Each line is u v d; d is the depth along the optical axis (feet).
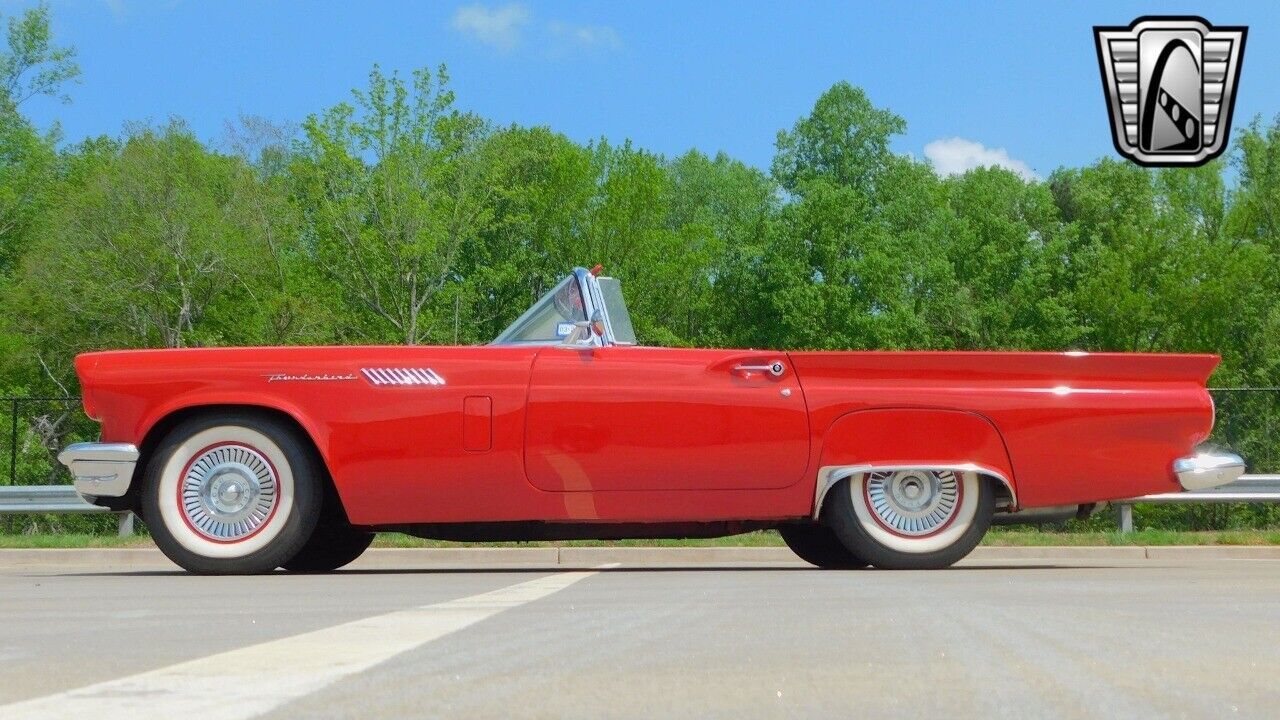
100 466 19.45
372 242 103.24
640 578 17.06
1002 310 163.02
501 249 146.51
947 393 19.53
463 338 135.85
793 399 19.39
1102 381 19.85
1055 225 180.96
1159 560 29.50
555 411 19.25
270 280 115.03
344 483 19.26
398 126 103.76
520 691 6.12
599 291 21.59
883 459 19.43
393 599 13.05
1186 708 5.55
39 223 118.52
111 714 5.23
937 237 175.01
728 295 169.07
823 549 22.48
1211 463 19.85
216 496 19.48
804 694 6.06
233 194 108.99
